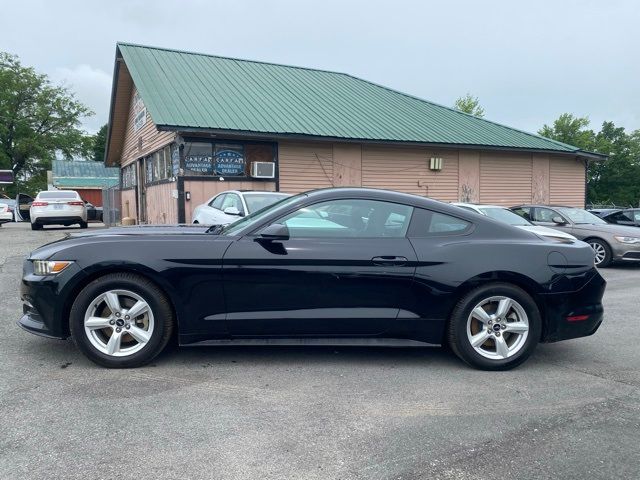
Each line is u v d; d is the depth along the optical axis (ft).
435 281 12.97
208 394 11.39
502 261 13.07
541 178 60.13
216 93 46.75
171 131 38.88
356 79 65.87
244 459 8.61
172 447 8.96
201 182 41.55
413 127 52.80
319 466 8.44
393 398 11.39
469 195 55.21
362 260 12.87
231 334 12.90
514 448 9.18
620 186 224.74
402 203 13.67
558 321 13.37
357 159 48.55
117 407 10.58
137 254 12.52
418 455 8.87
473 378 12.77
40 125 162.30
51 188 135.95
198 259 12.59
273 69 59.57
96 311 12.77
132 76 45.34
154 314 12.76
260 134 41.45
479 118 63.72
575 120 218.59
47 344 14.74
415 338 13.26
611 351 15.23
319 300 12.91
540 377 12.91
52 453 8.67
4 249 38.11
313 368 13.30
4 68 155.63
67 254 12.60
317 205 13.48
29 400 10.84
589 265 13.66
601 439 9.55
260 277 12.72
